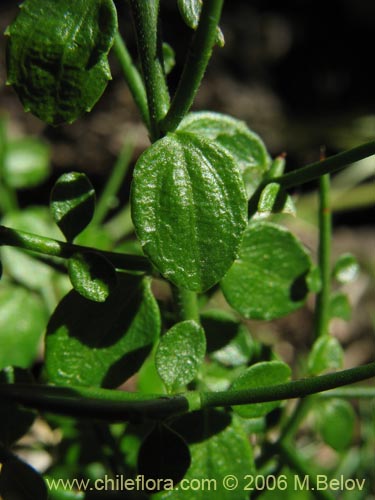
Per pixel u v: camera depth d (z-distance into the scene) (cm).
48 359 11
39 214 23
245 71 34
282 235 13
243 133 13
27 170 25
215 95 33
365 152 10
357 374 10
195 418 12
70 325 12
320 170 11
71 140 31
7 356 19
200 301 14
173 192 10
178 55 30
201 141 10
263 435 15
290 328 29
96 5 10
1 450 10
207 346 14
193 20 10
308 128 34
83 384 12
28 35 10
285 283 13
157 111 11
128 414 9
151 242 10
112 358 12
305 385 10
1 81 31
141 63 11
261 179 13
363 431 19
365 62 35
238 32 33
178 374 11
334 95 35
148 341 12
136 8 10
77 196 11
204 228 10
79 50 10
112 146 31
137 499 14
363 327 30
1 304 19
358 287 30
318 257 14
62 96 10
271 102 34
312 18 34
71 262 11
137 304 12
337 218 34
